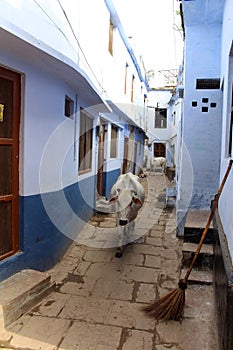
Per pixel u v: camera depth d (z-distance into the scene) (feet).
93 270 14.12
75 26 15.55
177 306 10.12
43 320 9.94
